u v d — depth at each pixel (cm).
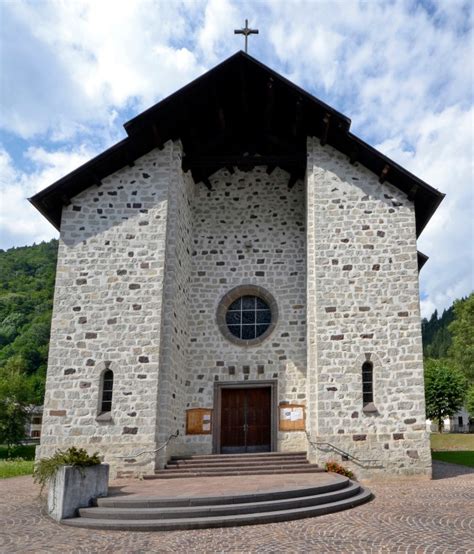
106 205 1362
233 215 1612
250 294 1554
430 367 4550
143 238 1337
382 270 1330
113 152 1322
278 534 706
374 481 1188
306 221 1438
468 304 4116
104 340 1270
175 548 643
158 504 829
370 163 1379
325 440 1229
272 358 1488
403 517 793
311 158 1409
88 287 1308
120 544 668
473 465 1678
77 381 1247
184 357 1455
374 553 596
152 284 1303
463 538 659
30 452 2992
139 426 1213
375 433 1229
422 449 1220
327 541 657
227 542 668
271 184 1630
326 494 916
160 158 1391
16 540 692
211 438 1434
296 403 1446
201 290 1554
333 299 1313
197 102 1390
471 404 4028
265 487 944
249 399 1485
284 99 1386
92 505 848
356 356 1275
